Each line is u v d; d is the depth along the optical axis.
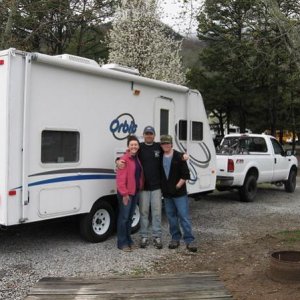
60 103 6.39
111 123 7.25
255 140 13.17
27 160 5.91
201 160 9.39
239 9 20.11
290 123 31.50
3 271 5.68
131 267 5.96
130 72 7.76
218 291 4.91
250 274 5.52
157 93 8.22
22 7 15.35
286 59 14.79
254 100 27.41
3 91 5.73
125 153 6.88
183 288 4.99
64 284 5.10
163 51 23.53
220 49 25.86
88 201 6.91
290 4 11.04
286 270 5.13
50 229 7.99
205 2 11.38
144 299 4.66
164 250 6.85
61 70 6.39
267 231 8.35
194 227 8.62
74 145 6.67
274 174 13.07
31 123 5.98
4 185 5.70
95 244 7.09
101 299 4.65
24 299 4.65
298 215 10.10
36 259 6.23
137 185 6.76
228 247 7.04
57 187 6.37
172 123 8.59
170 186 6.79
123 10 22.84
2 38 14.00
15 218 5.82
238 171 11.49
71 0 17.97
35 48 18.56
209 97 28.81
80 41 23.45
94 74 6.90
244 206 11.28
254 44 12.94
